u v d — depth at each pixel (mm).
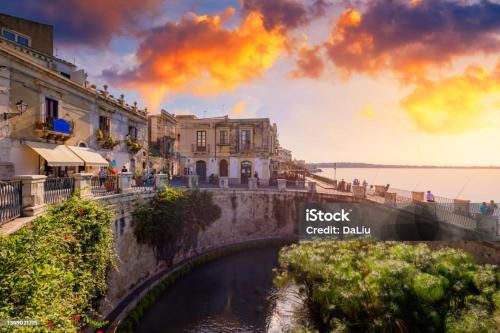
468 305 8602
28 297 4652
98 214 9273
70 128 15992
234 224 24547
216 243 23281
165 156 33438
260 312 14680
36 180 8047
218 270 19859
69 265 6977
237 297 16328
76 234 8047
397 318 8617
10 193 7152
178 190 19750
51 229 7113
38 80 13836
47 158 13523
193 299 16016
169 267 18078
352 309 9422
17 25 16375
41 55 16375
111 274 12688
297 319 11133
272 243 24797
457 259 10547
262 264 21031
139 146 24016
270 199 25625
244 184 30922
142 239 15367
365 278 9695
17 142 12938
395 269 9633
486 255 11703
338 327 8906
